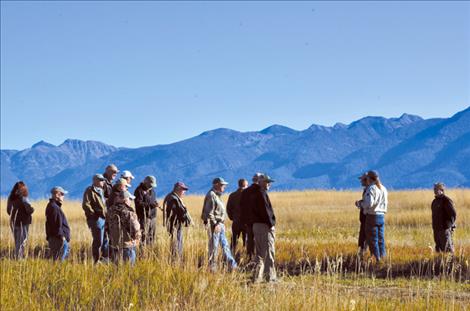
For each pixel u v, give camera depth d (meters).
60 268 12.86
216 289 11.88
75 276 12.16
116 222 13.58
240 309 10.96
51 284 11.86
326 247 19.78
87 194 16.72
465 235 25.34
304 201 50.81
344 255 18.02
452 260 16.47
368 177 17.91
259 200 15.20
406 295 13.42
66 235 16.61
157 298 11.34
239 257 18.38
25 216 17.42
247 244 18.30
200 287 11.66
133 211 13.73
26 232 17.45
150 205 16.03
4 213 36.41
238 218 19.00
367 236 17.69
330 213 37.53
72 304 10.98
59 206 16.66
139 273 12.41
